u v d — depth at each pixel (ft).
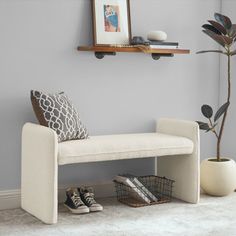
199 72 18.03
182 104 17.85
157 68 17.42
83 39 16.38
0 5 15.38
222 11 18.20
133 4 16.99
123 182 16.05
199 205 15.88
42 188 14.47
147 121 17.37
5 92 15.57
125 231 13.84
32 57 15.80
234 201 16.28
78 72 16.37
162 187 17.06
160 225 14.25
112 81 16.83
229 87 16.72
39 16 15.81
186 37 17.78
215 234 13.65
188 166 16.14
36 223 14.39
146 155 15.33
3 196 15.58
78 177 16.52
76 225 14.25
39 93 15.03
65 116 15.05
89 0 16.39
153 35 16.69
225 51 18.10
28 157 15.01
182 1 17.63
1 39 15.46
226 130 18.21
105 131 16.81
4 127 15.61
